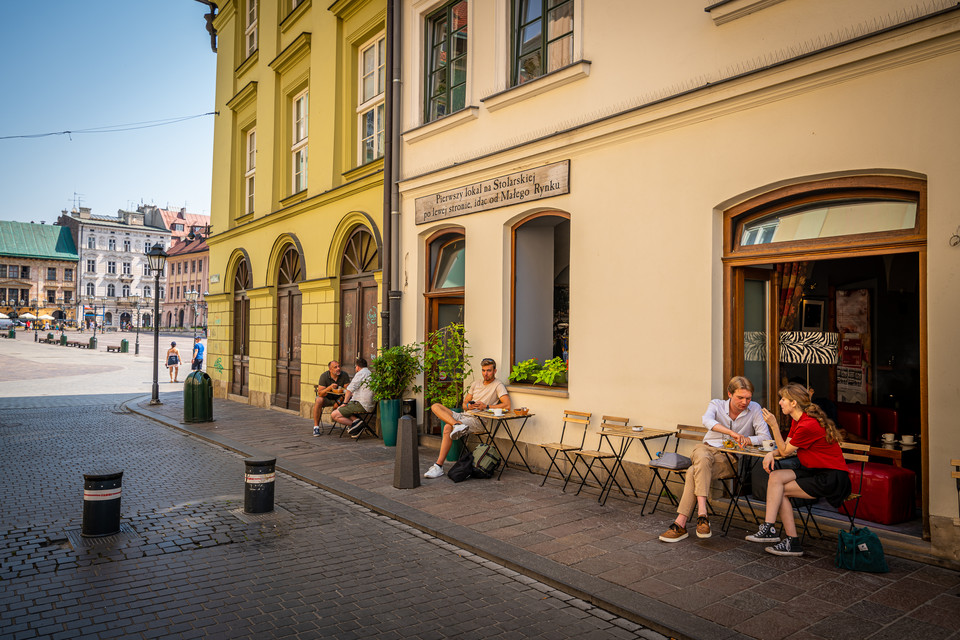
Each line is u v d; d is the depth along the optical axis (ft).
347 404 36.63
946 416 15.74
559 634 13.08
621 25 24.09
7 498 23.20
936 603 13.89
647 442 22.68
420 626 13.35
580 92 25.64
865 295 24.17
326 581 15.74
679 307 21.88
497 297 29.40
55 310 333.01
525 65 28.89
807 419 16.90
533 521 20.29
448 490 24.21
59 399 57.26
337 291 42.37
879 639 12.39
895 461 20.17
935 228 15.98
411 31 35.04
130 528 19.72
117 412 49.16
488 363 28.04
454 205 31.78
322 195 42.78
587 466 24.81
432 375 33.81
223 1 61.62
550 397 26.71
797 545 16.96
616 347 23.91
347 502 23.21
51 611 13.85
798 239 19.45
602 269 24.53
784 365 23.13
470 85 30.94
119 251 349.00
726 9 20.21
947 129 15.81
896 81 16.71
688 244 21.66
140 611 13.89
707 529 18.08
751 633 12.66
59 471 27.76
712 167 20.97
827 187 18.45
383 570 16.53
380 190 37.40
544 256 30.50
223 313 60.85
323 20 43.93
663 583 15.19
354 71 41.91
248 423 42.34
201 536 19.07
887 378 23.84
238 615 13.75
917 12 16.38
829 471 16.65
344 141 41.93
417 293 34.40
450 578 16.03
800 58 18.34
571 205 25.85
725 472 19.25
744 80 19.85
